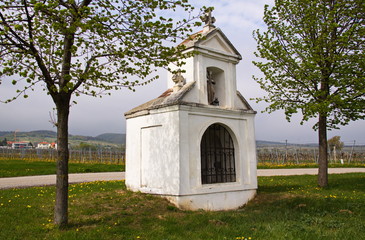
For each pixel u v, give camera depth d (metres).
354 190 13.51
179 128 9.73
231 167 11.61
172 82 11.54
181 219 8.30
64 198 7.27
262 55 14.28
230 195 10.94
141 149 11.06
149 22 7.25
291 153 41.19
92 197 10.28
